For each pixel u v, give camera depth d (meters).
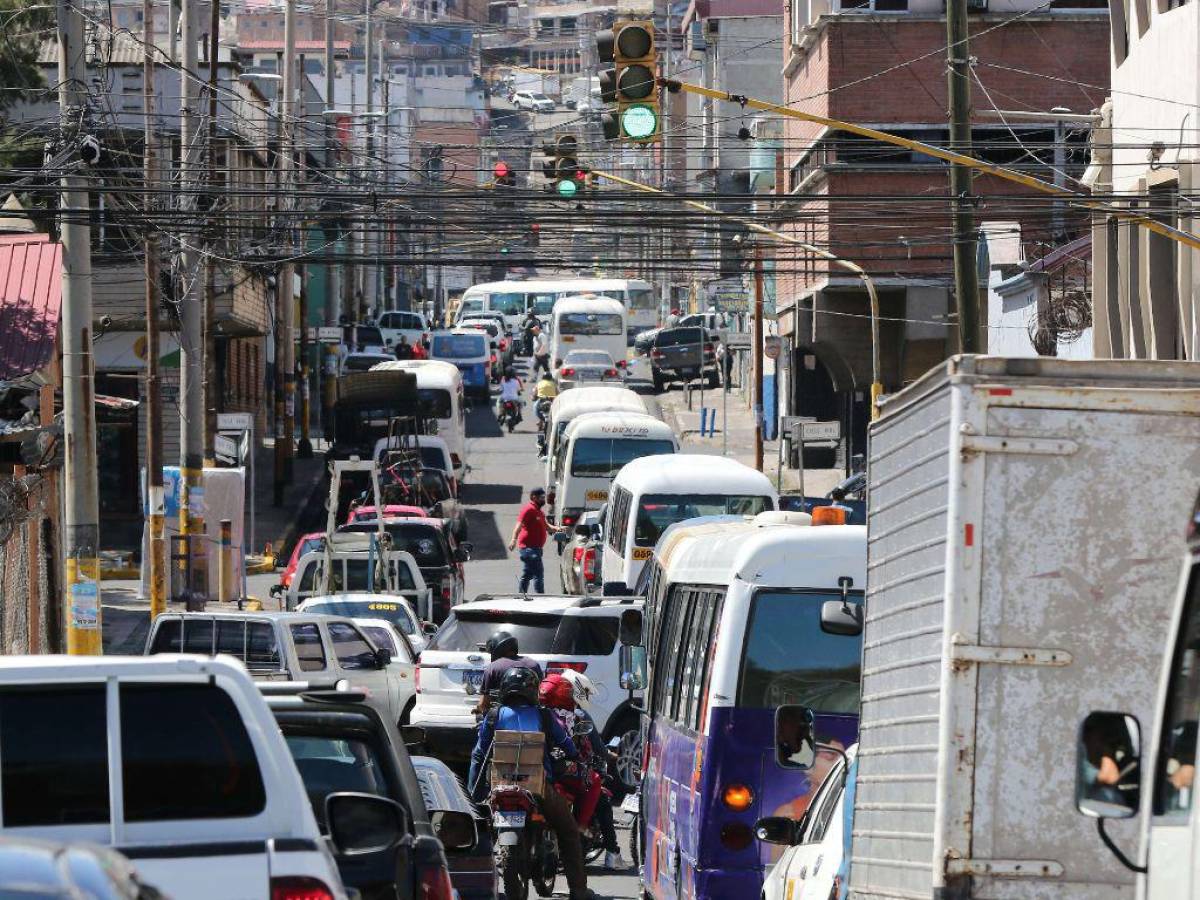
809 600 42.38
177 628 75.12
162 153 136.25
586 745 52.78
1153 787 21.80
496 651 51.31
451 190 103.56
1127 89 102.31
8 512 88.12
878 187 161.88
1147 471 27.12
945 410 27.58
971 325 83.25
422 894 27.95
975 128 161.12
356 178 116.94
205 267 124.69
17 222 125.06
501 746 49.34
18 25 138.62
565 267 104.62
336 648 77.81
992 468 27.08
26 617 92.94
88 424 83.88
